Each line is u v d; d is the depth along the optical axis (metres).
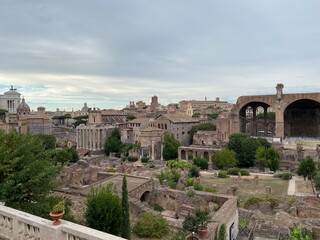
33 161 22.02
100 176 53.81
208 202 37.38
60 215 14.26
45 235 14.00
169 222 30.48
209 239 24.11
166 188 44.47
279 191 59.12
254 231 34.97
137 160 115.81
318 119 145.25
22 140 23.45
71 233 13.50
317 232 34.28
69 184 44.59
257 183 66.62
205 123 146.38
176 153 116.81
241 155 99.25
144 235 26.84
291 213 44.03
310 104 141.00
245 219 40.19
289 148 107.25
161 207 41.91
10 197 19.44
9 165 19.83
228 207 31.53
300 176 77.25
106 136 148.50
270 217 40.06
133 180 45.34
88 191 37.09
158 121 141.12
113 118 186.00
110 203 23.45
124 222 24.59
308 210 44.19
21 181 20.27
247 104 138.12
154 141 122.44
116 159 119.75
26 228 14.99
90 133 147.00
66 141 150.25
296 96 124.50
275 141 115.44
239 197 54.06
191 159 106.06
